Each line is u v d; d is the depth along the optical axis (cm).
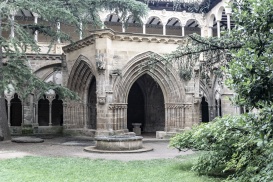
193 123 1969
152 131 2750
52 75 2561
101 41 1825
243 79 452
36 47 1695
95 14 2116
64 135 2200
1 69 1582
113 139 1421
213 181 796
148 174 910
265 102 458
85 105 2206
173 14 3209
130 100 2834
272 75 434
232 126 674
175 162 1118
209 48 736
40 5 1625
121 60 1886
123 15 2255
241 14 516
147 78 2720
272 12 457
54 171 958
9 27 1680
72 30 3148
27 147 1579
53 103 2852
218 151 820
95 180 842
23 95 1681
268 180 523
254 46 479
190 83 1980
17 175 888
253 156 656
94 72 1922
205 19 3244
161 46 1959
